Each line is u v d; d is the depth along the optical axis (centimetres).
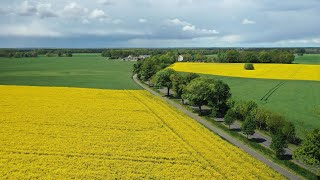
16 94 8150
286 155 4709
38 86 10031
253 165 3994
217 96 7112
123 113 6244
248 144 5109
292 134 5250
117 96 8306
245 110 6400
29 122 5412
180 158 4012
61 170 3569
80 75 14475
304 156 3975
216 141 4775
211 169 3712
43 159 3875
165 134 4956
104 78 13400
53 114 5978
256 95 8869
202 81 7200
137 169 3656
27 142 4425
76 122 5472
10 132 4850
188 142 4641
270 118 5766
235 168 3797
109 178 3409
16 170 3562
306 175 4006
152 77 11294
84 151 4150
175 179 3428
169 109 6950
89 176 3447
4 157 3916
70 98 7725
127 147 4328
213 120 6556
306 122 6331
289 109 7312
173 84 8794
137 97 8300
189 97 7012
